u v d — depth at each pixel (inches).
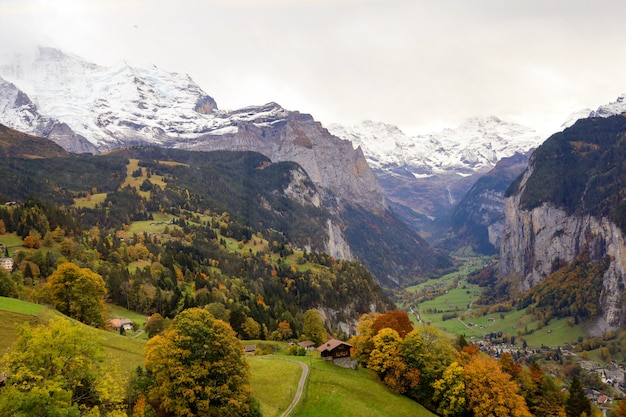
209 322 2955.2
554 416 4175.7
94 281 4234.7
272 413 3088.1
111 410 2276.1
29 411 1809.8
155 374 2748.5
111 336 3614.7
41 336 2033.7
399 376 4042.8
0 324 3053.6
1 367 2285.9
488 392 3841.0
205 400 2657.5
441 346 4416.8
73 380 2069.4
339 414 3282.5
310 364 4101.9
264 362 4050.2
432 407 3946.9
